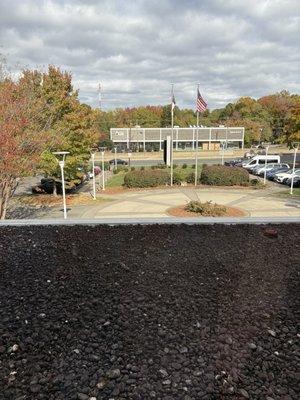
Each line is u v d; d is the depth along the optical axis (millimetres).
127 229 6578
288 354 2992
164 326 3375
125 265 4871
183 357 2920
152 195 22188
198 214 15820
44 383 2621
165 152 38531
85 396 2482
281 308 3730
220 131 68250
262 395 2520
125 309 3688
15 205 18500
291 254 5297
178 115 84750
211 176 26156
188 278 4469
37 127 12023
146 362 2855
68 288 4176
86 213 16672
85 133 19078
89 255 5254
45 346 3076
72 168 20078
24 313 3609
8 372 2750
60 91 16922
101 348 3041
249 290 4141
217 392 2535
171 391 2539
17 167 9812
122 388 2564
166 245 5707
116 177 32594
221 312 3641
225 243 5801
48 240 5941
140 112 83688
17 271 4652
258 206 18484
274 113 79000
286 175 27484
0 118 9984
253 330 3324
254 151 60344
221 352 2994
